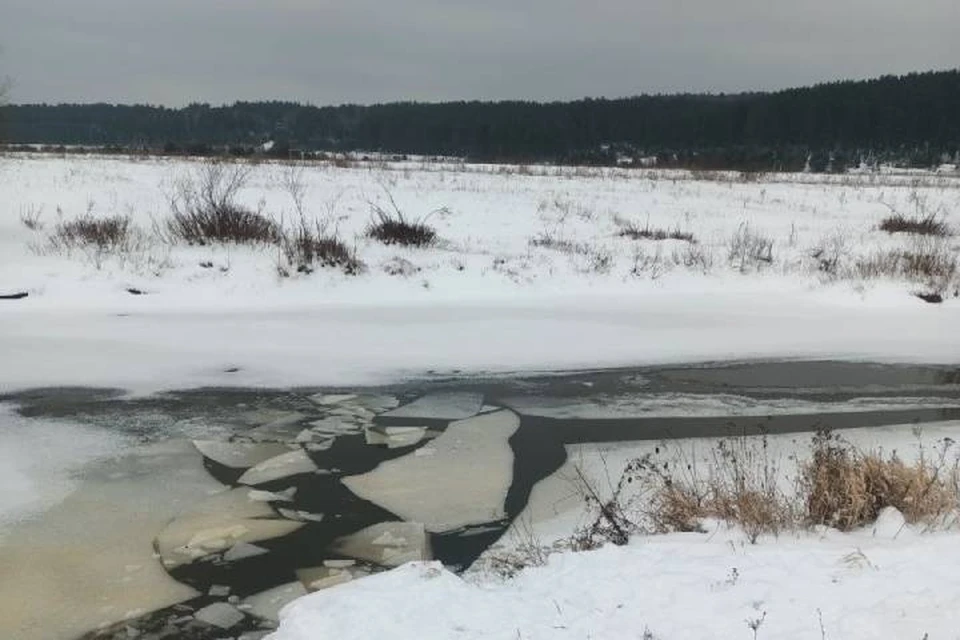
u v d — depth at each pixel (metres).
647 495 5.96
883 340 11.18
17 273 12.31
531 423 7.75
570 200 25.20
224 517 5.68
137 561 5.04
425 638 3.65
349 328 11.03
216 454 6.83
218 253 13.78
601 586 4.05
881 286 14.05
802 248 17.80
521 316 11.98
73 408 7.84
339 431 7.44
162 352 9.70
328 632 3.82
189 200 17.22
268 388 8.60
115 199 20.20
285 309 11.95
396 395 8.52
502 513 5.81
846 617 3.42
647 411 8.12
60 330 10.45
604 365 9.76
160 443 7.04
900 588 3.69
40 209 17.73
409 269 13.84
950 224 23.12
